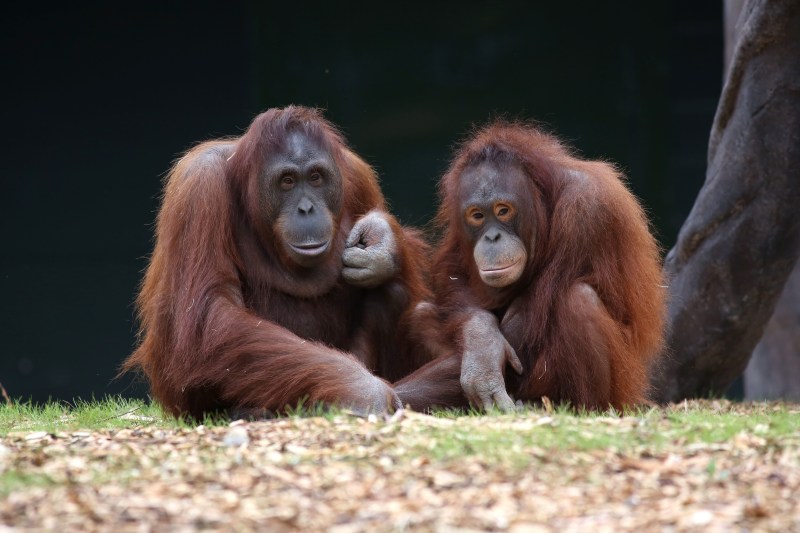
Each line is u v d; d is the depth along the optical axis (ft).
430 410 42.39
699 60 114.93
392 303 45.65
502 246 41.88
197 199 42.19
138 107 120.67
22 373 117.19
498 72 111.55
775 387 74.38
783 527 26.05
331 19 111.24
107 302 118.93
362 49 111.75
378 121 111.86
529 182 42.93
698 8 113.91
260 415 40.78
